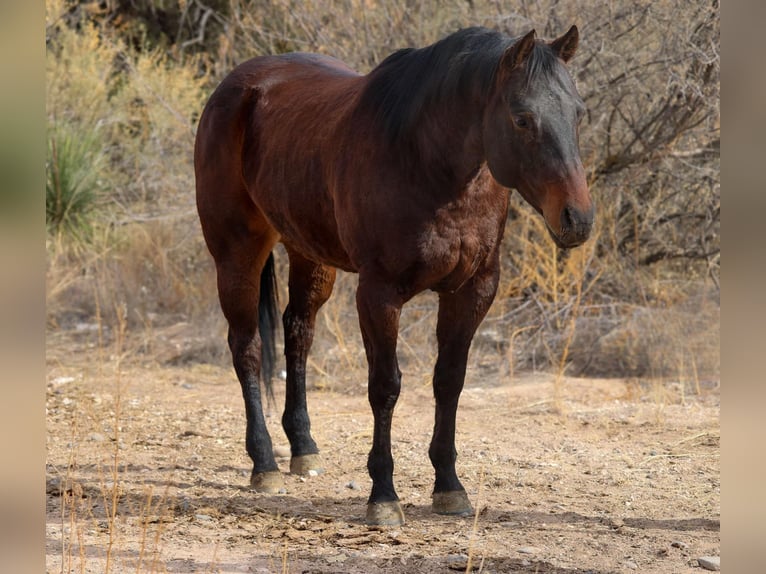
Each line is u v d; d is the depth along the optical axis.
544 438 8.91
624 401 10.33
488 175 5.93
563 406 10.02
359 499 7.02
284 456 8.45
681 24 12.40
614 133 13.14
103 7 21.14
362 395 10.85
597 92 12.67
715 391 10.63
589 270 12.69
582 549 5.68
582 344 11.93
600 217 12.56
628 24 12.70
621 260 13.08
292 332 7.94
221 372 12.05
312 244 6.93
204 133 7.91
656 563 5.40
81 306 14.66
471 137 5.66
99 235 15.38
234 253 7.71
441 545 5.76
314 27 13.56
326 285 7.97
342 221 6.21
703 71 12.32
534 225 12.51
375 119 6.08
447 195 5.79
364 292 5.99
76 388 10.84
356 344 12.23
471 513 6.49
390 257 5.88
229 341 7.75
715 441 8.70
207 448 8.63
